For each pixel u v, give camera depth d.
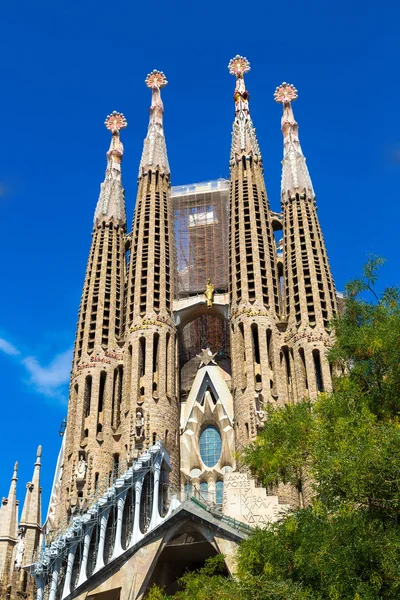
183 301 86.00
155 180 94.69
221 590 36.91
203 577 41.88
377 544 29.91
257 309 81.06
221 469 77.69
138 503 63.25
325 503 32.88
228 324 91.38
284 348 80.38
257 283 83.06
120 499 64.75
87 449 75.31
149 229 89.56
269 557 34.38
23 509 89.94
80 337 84.06
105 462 75.06
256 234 86.94
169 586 60.09
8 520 89.88
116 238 91.94
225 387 82.19
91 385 79.69
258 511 60.03
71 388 81.06
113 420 78.31
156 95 104.25
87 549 64.88
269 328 80.25
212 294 86.12
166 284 86.50
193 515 56.19
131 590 56.94
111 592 59.56
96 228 92.56
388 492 30.36
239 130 97.31
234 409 77.62
